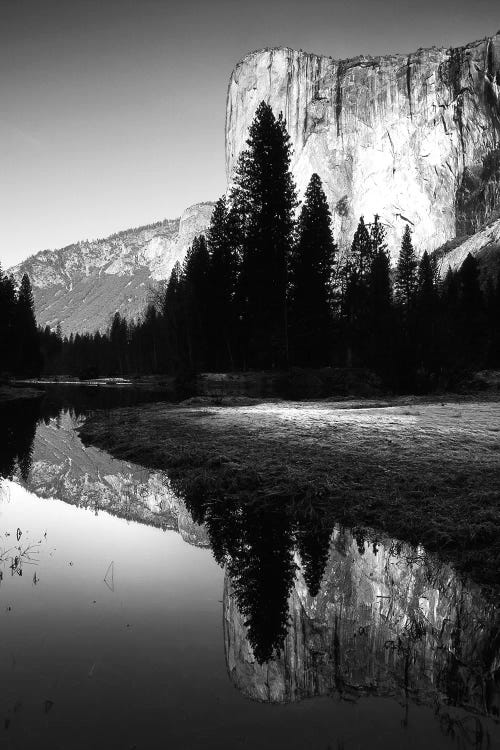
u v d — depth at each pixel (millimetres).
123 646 3420
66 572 4980
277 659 3332
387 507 6660
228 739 2449
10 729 2498
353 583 4773
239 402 20281
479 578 4793
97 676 3027
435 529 5781
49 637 3547
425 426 10914
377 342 22562
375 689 2984
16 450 12852
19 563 5242
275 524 6617
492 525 5500
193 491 8391
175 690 2900
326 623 3922
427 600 4398
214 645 3453
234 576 4926
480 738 2477
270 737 2457
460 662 3363
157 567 5160
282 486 7723
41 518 7074
